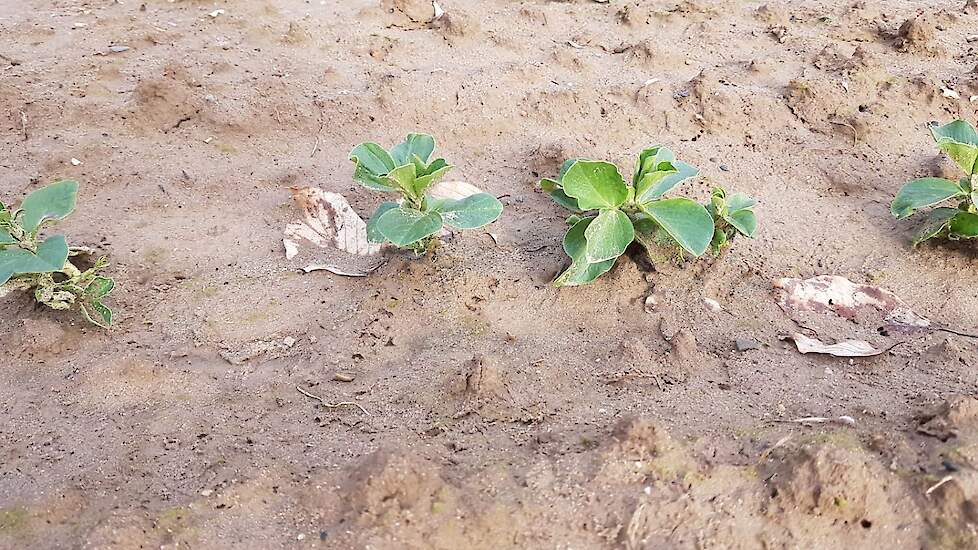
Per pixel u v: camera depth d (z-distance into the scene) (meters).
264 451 0.40
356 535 0.35
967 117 0.70
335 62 0.79
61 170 0.62
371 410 0.43
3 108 0.69
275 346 0.48
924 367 0.45
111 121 0.68
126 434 0.42
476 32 0.84
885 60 0.79
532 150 0.66
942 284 0.53
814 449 0.36
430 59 0.80
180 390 0.45
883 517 0.34
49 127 0.67
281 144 0.67
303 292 0.52
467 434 0.41
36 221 0.46
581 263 0.49
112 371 0.45
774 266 0.54
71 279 0.48
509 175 0.64
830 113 0.70
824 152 0.66
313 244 0.56
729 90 0.72
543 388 0.44
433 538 0.34
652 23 0.88
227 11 0.89
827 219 0.59
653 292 0.51
